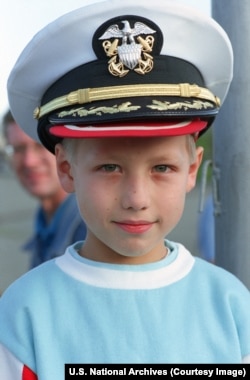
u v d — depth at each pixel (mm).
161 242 1413
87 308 1360
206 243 2738
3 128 2770
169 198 1291
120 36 1313
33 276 1418
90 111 1261
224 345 1362
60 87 1383
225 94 1516
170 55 1364
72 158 1333
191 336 1359
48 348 1328
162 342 1341
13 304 1374
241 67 1565
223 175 1615
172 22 1345
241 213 1593
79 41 1344
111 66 1302
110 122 1251
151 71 1318
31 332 1341
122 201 1261
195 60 1413
